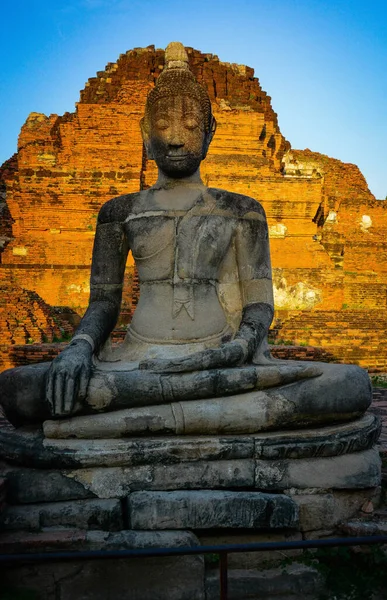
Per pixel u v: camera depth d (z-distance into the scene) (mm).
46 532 4285
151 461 4609
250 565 4477
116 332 15961
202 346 5547
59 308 21578
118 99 24172
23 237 23375
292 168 25188
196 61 28734
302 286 22516
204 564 4238
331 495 4758
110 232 6090
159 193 6074
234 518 4355
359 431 5031
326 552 4547
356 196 35281
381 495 5227
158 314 5703
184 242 5734
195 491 4520
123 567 4160
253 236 5945
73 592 4102
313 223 24094
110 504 4414
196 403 4855
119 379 4816
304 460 4809
